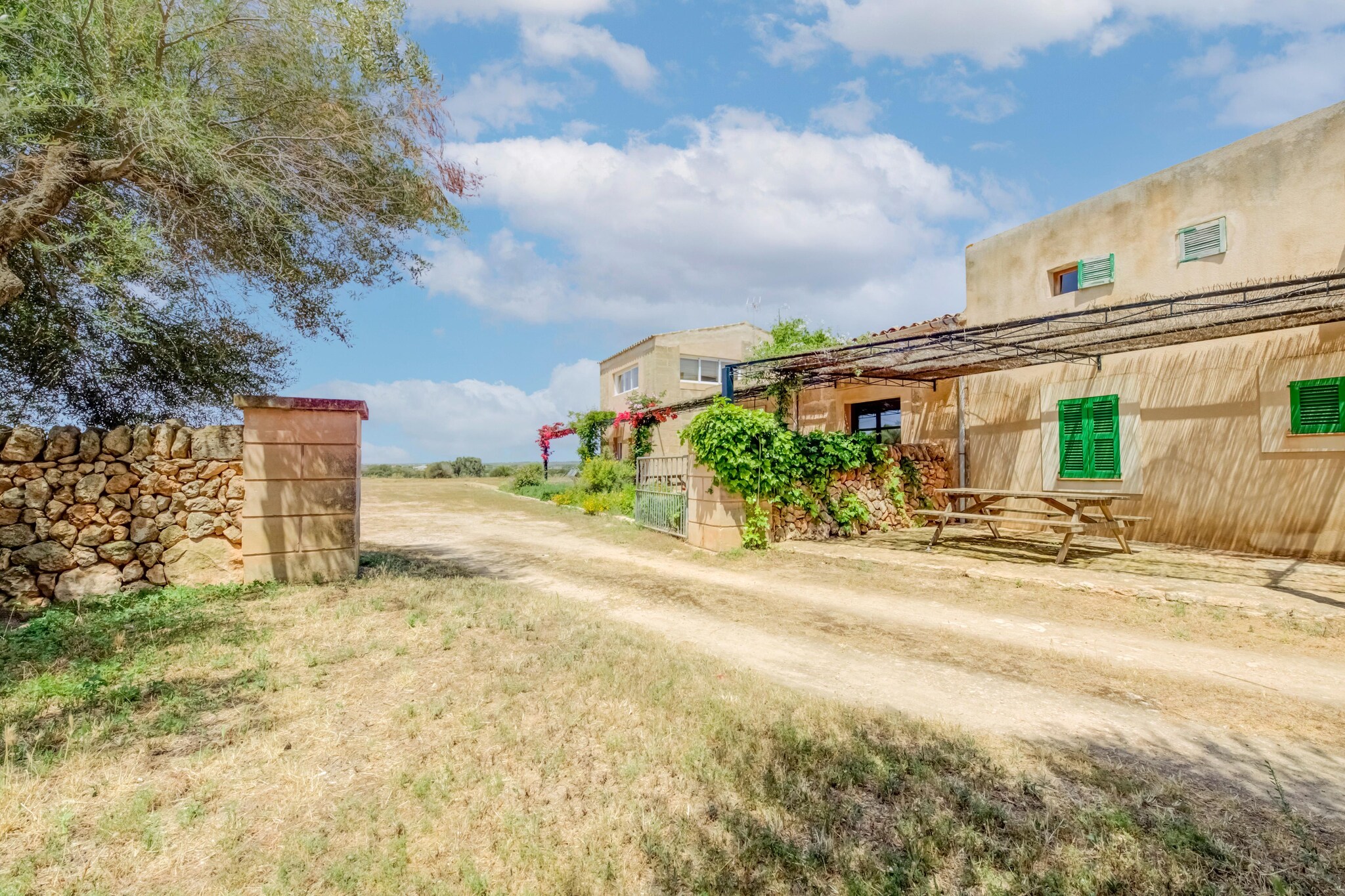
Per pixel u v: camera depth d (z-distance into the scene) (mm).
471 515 14734
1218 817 2473
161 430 6398
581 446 23656
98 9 4906
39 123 5117
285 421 6746
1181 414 9047
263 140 5793
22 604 5664
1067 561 7863
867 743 3018
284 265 6957
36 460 5902
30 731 3004
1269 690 3930
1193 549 8742
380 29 6367
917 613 5863
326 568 6852
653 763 2801
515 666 3953
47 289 6082
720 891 2047
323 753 2867
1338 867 2164
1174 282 8977
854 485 11000
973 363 10453
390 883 2023
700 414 9797
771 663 4453
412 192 6953
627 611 5891
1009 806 2531
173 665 3979
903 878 2109
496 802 2488
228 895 1967
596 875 2086
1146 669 4332
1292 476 7949
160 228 5531
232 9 5441
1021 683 4074
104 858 2125
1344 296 6680
